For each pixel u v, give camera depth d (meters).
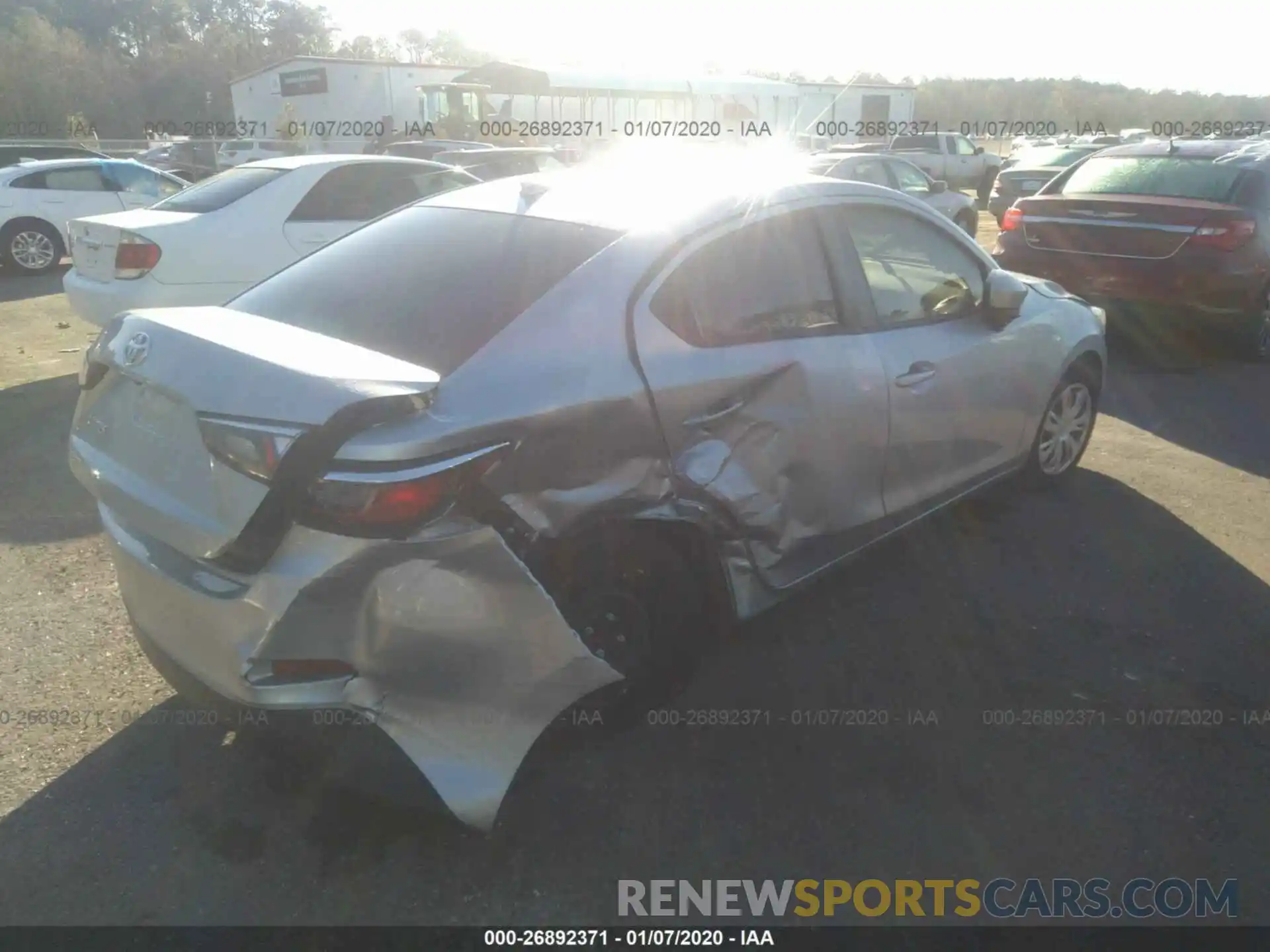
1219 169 8.37
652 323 3.13
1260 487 5.55
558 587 2.91
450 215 3.67
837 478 3.71
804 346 3.55
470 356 2.84
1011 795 3.08
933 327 4.21
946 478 4.38
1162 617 4.13
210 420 2.55
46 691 3.54
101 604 4.15
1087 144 21.41
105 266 7.28
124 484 2.85
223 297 7.47
